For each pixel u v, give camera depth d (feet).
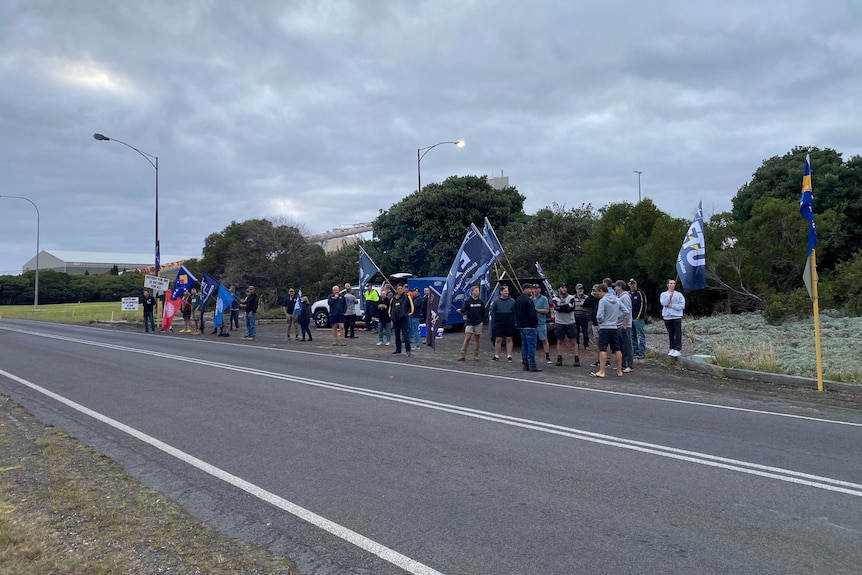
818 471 18.98
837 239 69.05
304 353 52.13
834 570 12.62
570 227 84.79
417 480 18.25
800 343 46.83
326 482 18.17
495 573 12.63
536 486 17.67
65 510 16.25
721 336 52.47
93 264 376.27
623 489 17.40
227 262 125.70
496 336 45.75
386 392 32.48
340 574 12.69
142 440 23.07
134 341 65.46
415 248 113.29
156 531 14.90
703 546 13.75
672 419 26.21
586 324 51.93
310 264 126.00
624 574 12.52
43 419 26.81
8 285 237.86
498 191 119.14
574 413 27.30
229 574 12.73
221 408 28.53
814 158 85.71
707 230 68.44
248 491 17.52
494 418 26.20
